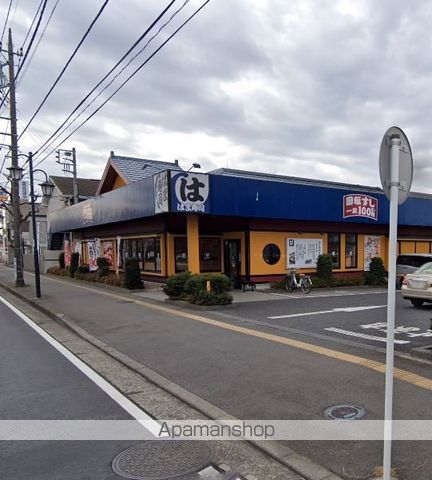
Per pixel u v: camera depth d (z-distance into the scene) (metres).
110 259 23.36
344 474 3.32
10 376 6.15
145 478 3.38
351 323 9.70
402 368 5.93
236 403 4.86
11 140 20.58
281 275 18.47
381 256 22.36
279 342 7.72
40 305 13.40
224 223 17.91
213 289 12.42
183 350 7.37
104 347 7.82
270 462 3.63
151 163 23.23
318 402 4.77
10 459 3.72
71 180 43.62
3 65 18.94
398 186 3.30
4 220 57.41
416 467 3.35
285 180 22.92
